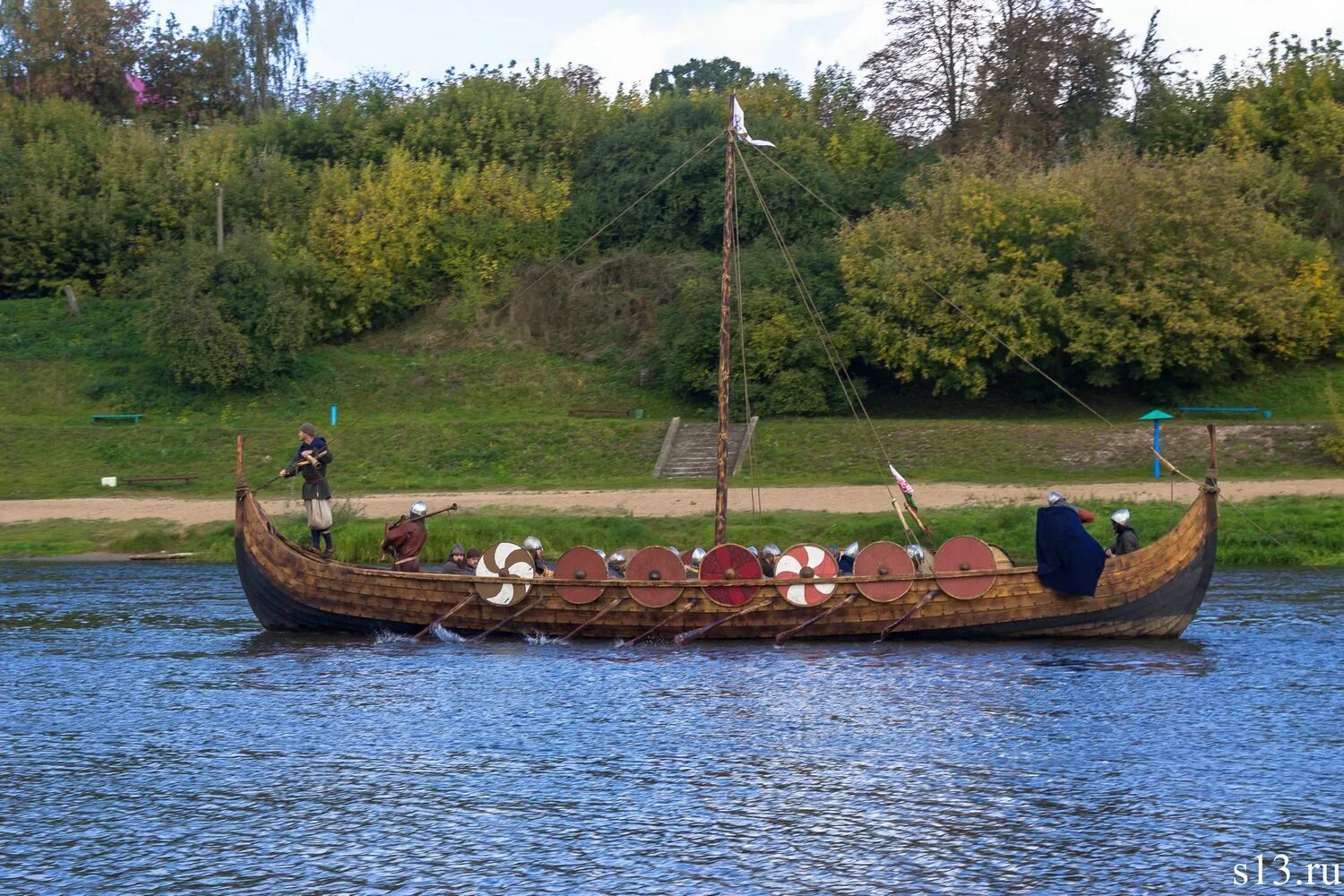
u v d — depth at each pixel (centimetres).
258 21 8331
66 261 6219
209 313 5247
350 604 2128
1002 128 6222
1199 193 4750
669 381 5394
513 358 5716
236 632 2209
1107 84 6512
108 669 1886
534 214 6228
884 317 4934
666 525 3434
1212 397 4888
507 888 1044
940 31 6506
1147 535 3117
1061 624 2048
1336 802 1238
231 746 1461
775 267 5256
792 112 7000
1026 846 1133
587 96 7206
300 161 6688
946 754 1410
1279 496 3481
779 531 3275
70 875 1076
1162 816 1203
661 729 1524
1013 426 4469
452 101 6906
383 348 5872
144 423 5066
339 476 4459
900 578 2038
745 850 1125
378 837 1163
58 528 3694
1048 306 4691
